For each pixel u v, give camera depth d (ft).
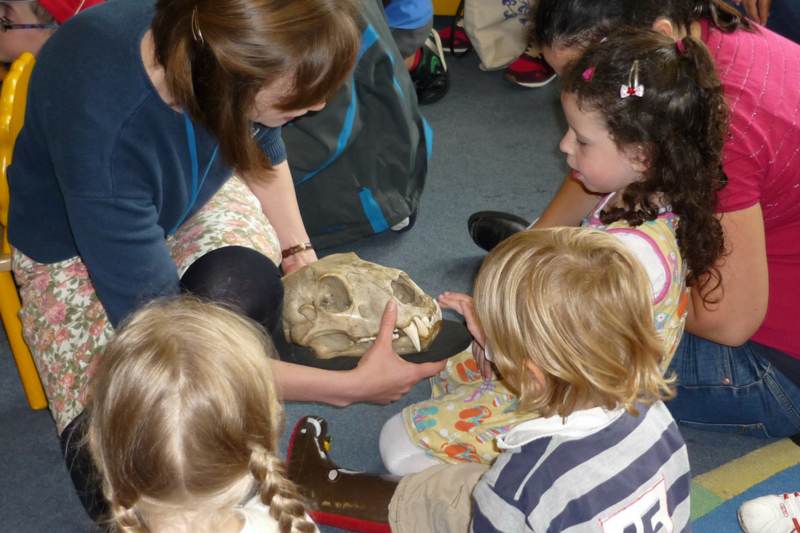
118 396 2.17
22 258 3.92
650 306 2.71
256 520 2.40
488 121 8.47
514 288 2.74
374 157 5.99
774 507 3.98
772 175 3.60
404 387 4.00
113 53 3.05
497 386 4.16
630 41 3.17
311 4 2.71
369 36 5.53
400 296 4.26
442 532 3.46
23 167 3.58
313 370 3.78
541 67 9.05
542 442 2.74
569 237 2.84
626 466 2.69
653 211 3.36
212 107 2.93
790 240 3.99
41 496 4.36
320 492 4.07
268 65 2.72
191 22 2.75
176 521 2.31
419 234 6.63
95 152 3.04
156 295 3.35
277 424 2.72
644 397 2.87
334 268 4.10
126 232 3.20
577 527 2.59
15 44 4.45
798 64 3.77
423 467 4.24
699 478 4.46
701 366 4.46
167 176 3.46
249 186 4.61
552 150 7.91
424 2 7.48
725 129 3.23
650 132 3.12
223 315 2.51
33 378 4.75
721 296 3.77
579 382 2.65
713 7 3.66
